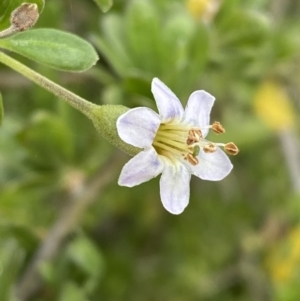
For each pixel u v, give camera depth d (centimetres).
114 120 12
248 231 24
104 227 24
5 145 16
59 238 16
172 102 12
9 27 11
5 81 18
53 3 16
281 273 20
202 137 12
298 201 20
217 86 20
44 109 17
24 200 16
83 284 16
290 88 22
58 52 12
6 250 16
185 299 23
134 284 23
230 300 23
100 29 19
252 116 21
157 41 16
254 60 18
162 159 12
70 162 16
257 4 18
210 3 17
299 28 21
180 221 25
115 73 17
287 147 21
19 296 15
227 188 25
